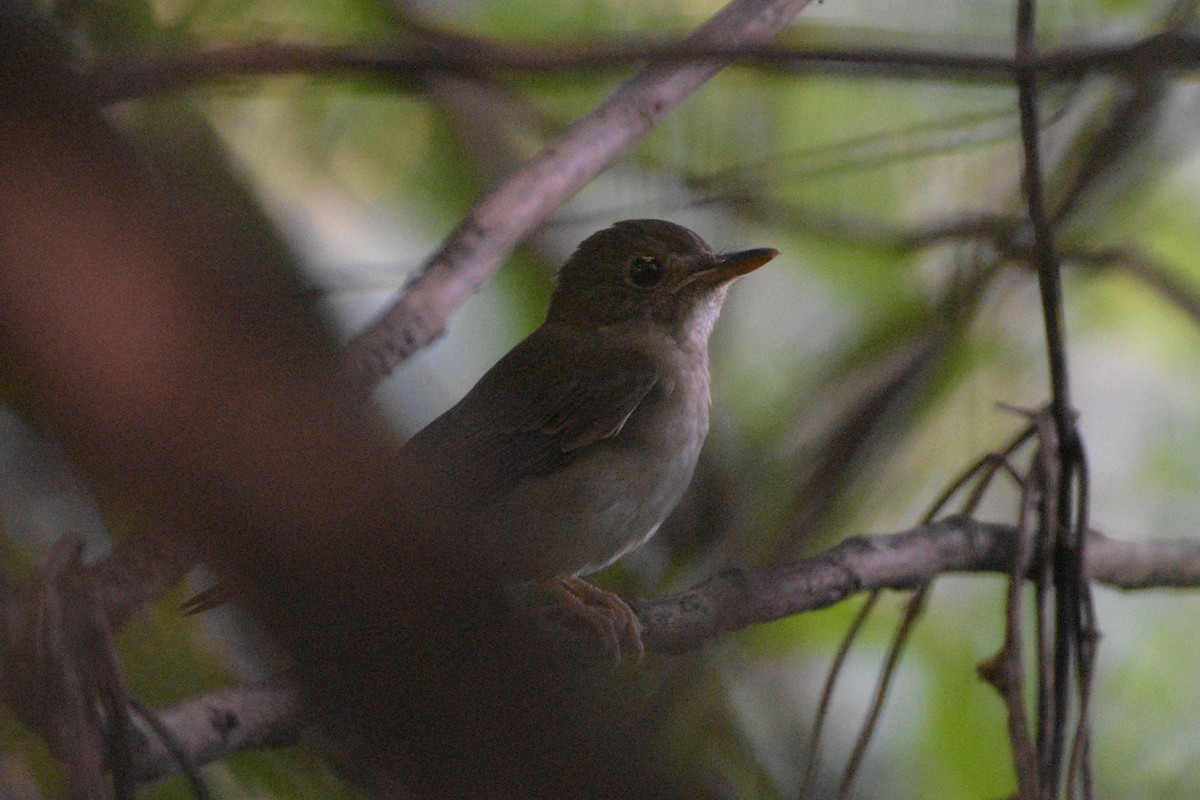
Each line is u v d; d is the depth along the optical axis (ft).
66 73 13.00
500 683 14.24
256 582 13.05
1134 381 43.57
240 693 22.54
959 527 30.42
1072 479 26.32
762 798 35.29
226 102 40.91
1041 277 26.45
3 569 17.56
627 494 34.65
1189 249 44.16
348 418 13.44
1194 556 31.96
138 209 12.75
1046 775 23.45
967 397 43.55
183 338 12.60
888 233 43.09
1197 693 38.19
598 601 32.14
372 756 14.26
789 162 42.42
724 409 43.47
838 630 38.83
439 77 31.78
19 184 12.32
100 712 18.69
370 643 13.50
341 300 38.19
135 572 20.21
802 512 41.24
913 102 42.96
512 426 34.76
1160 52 20.51
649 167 42.37
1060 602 25.26
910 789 36.60
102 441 12.36
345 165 42.93
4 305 12.05
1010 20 40.19
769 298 44.88
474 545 30.50
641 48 18.44
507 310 45.37
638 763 15.42
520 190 26.76
